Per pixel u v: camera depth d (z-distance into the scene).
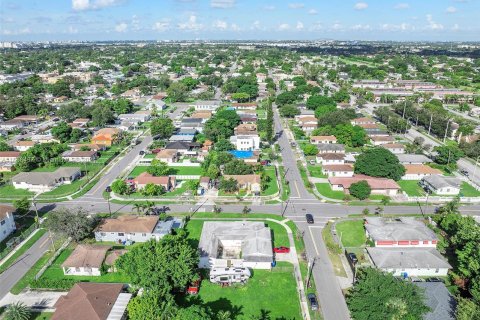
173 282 66.81
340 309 66.25
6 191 118.44
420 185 122.50
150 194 113.19
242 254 79.88
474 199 110.50
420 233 84.62
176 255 69.50
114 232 87.62
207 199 111.44
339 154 142.38
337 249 83.62
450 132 173.62
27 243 88.00
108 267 76.38
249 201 110.12
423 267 74.62
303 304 67.56
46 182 119.81
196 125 186.25
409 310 59.16
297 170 135.25
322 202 109.62
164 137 172.50
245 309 66.31
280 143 168.62
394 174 122.56
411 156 141.00
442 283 68.50
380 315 58.09
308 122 191.75
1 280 74.50
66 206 107.50
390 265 74.75
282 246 85.62
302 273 76.50
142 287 66.56
